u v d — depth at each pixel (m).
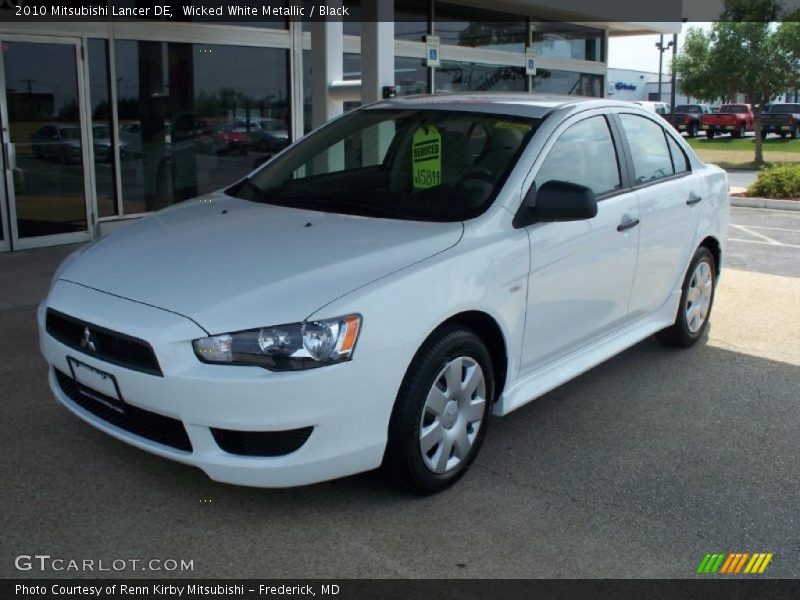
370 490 3.56
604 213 4.38
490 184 3.93
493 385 3.76
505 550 3.16
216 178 10.30
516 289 3.76
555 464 3.92
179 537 3.15
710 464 3.98
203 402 2.97
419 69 12.63
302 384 2.97
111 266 3.53
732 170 23.33
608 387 5.00
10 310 6.14
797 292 7.55
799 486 3.79
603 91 17.00
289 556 3.06
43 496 3.40
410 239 3.53
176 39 9.48
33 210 8.62
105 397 3.30
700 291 5.70
